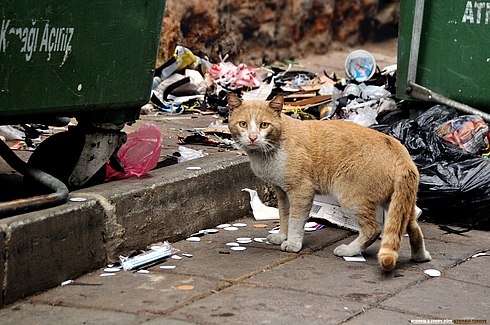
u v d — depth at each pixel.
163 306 6.12
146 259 7.11
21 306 6.15
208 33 15.73
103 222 7.02
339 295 6.42
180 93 12.60
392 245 6.88
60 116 7.48
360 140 7.23
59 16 6.71
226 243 7.80
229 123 7.39
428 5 9.80
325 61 17.77
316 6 17.91
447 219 8.66
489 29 9.55
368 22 19.33
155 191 7.57
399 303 6.29
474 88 9.73
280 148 7.24
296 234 7.50
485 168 8.53
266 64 17.03
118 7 7.20
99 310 6.05
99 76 7.18
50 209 6.60
